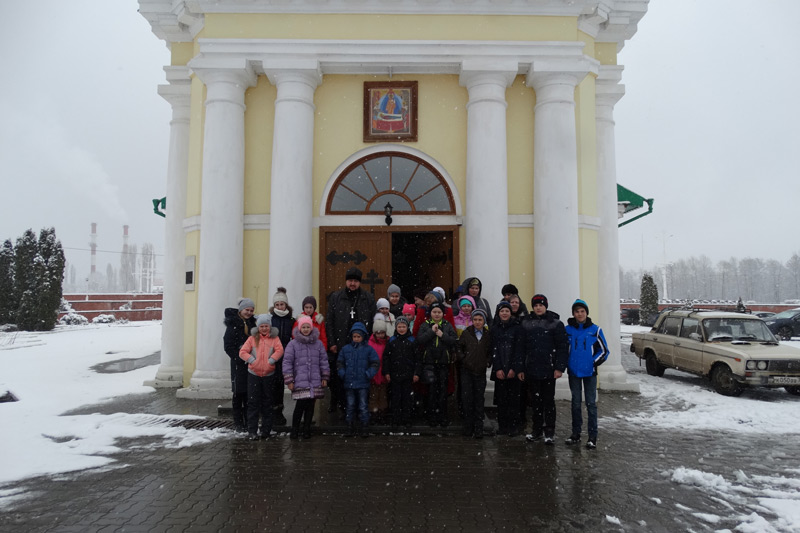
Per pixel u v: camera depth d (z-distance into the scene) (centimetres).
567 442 688
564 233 984
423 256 1127
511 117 1052
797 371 982
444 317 810
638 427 781
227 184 990
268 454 640
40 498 505
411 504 492
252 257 1018
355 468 590
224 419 807
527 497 510
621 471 586
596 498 508
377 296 1024
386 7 1003
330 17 1003
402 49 992
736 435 740
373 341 765
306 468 589
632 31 1150
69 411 877
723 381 1038
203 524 448
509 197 1038
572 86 1016
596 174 1152
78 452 646
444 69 1023
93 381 1197
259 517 462
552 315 706
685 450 667
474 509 481
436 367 745
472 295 805
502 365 711
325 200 1032
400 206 1044
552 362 690
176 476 564
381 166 1048
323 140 1041
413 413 814
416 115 1043
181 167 1180
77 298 4847
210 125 996
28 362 1580
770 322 2398
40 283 3209
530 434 724
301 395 692
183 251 1159
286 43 982
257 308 1009
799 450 670
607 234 1144
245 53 981
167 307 1151
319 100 1045
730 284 10550
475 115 1005
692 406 925
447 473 575
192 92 1098
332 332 803
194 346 1032
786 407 911
